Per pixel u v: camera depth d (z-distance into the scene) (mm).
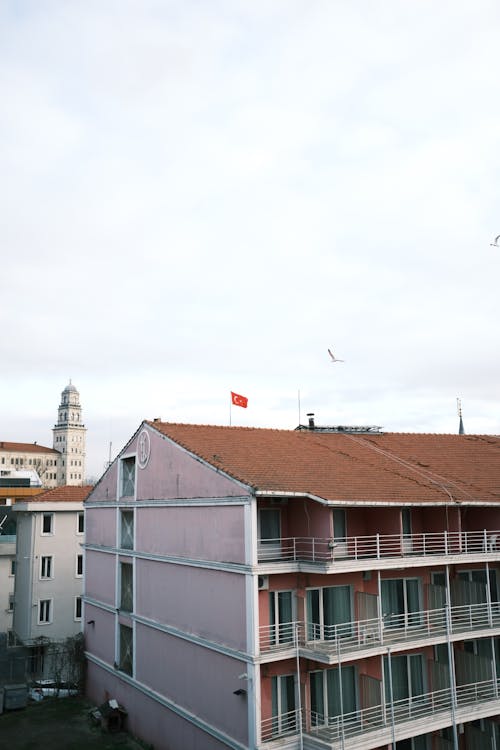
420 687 25781
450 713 23875
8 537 51062
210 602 24469
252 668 21719
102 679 32938
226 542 23734
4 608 47656
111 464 34344
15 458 193500
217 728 23438
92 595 35250
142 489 30391
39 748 27312
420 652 26000
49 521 43594
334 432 34406
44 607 42281
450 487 27094
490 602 25766
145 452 30453
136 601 30047
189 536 26156
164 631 27328
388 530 25062
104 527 34531
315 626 23703
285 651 22281
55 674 36531
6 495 78562
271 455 27422
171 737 26219
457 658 26344
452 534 26266
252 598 22109
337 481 24969
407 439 34844
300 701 22188
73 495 44531
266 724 21812
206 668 24438
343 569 22594
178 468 27219
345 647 22516
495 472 30625
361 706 24047
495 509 27438
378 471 27781
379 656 24297
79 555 43875
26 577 42875
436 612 25812
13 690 32344
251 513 22531
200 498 25375
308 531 24031
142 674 28891
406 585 26344
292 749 21594
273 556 23906
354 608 24766
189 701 25281
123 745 27641
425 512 27625
